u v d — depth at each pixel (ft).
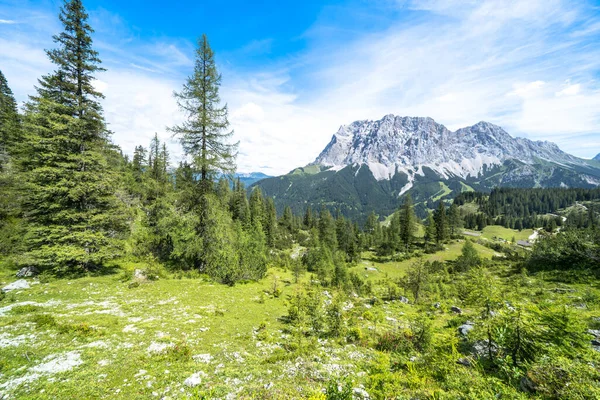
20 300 49.55
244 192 333.01
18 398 23.54
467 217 472.03
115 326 41.55
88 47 69.10
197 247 81.00
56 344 34.01
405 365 38.22
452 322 63.21
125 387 26.63
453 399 26.43
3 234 74.69
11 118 126.72
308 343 44.52
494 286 43.60
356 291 111.75
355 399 28.14
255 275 94.58
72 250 63.52
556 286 96.53
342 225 304.30
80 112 68.64
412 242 289.33
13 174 84.84
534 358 31.04
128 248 89.61
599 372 25.22
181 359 33.06
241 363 34.58
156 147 204.23
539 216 546.67
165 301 57.47
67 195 65.72
